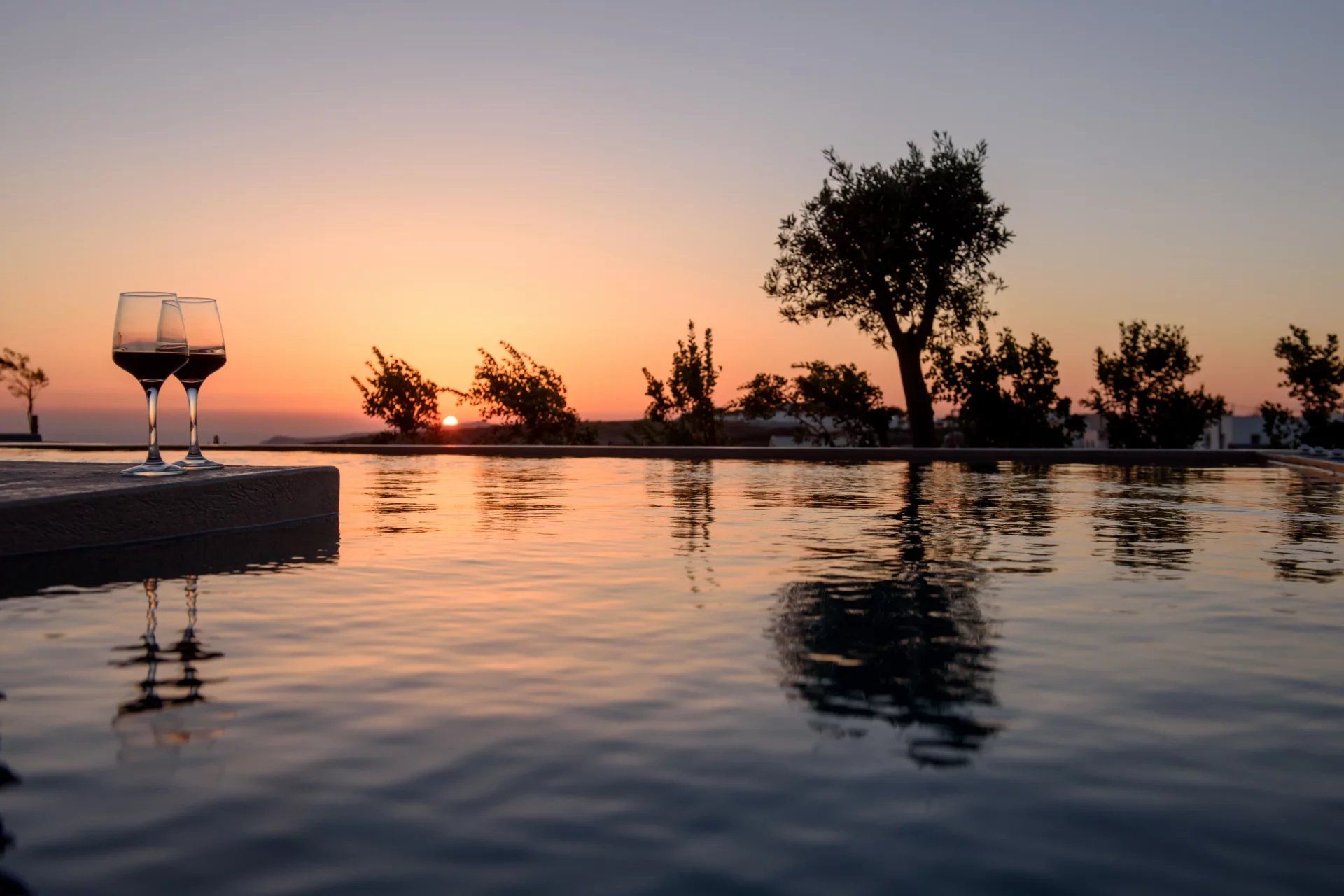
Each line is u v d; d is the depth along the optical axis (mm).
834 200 19125
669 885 993
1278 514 5164
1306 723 1549
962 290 19203
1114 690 1738
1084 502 5945
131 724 1498
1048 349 18156
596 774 1310
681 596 2660
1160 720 1562
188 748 1393
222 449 15773
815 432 19297
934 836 1112
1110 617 2396
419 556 3463
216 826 1128
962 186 18953
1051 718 1572
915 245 18688
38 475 4352
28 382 21016
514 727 1505
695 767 1335
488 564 3285
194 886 983
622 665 1904
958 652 2025
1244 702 1666
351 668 1868
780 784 1273
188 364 4742
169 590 2740
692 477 8938
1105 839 1109
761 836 1112
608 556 3463
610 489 7145
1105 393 18281
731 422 19266
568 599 2615
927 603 2578
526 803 1206
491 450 14664
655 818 1163
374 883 993
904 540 3986
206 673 1822
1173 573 3113
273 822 1139
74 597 2621
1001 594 2717
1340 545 3824
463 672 1844
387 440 19953
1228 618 2385
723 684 1769
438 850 1070
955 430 19188
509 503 5859
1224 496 6539
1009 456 13727
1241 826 1149
